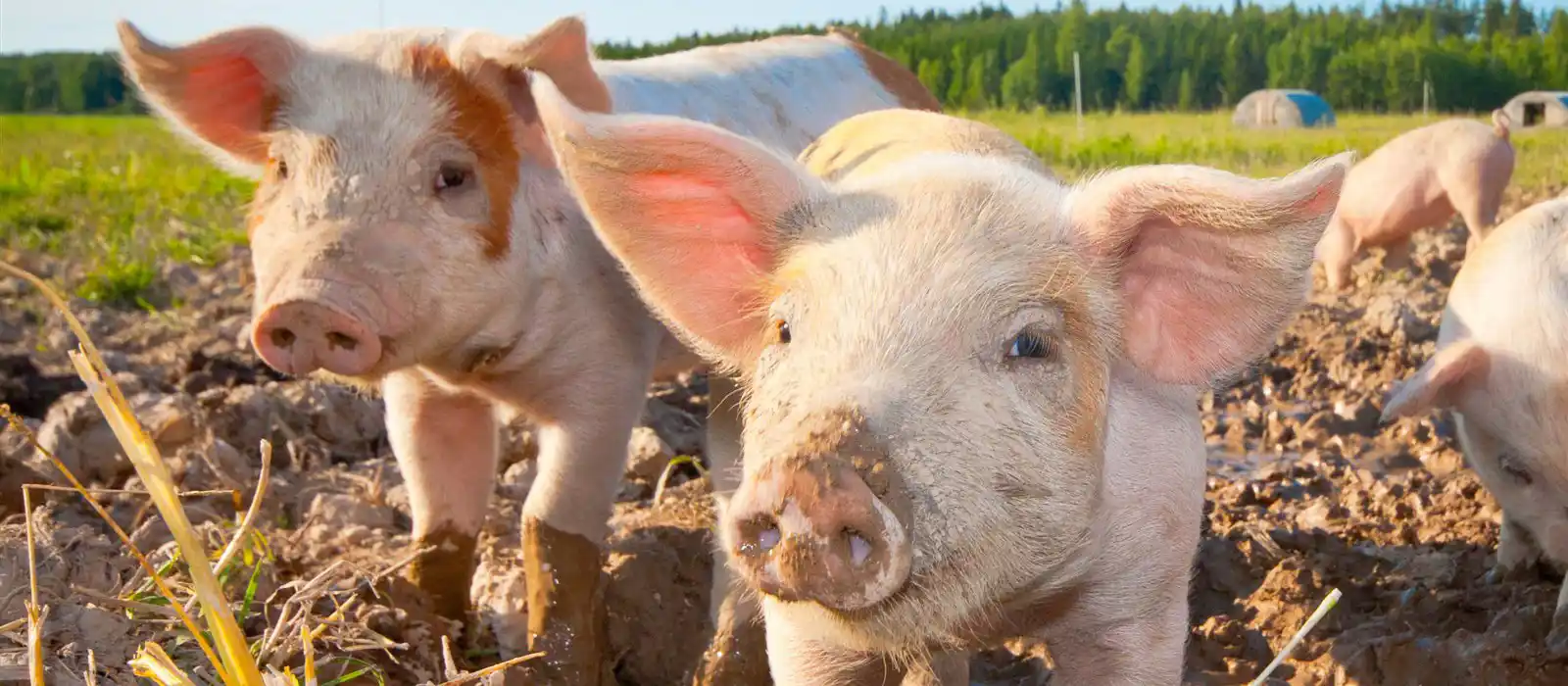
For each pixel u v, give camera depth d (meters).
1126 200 0.80
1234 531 1.36
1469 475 1.47
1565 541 1.22
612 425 1.15
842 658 0.87
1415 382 1.22
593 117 0.82
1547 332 1.20
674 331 0.91
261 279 1.04
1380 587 1.25
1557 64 16.36
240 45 1.07
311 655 0.83
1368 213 2.97
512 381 1.13
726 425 1.17
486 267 1.08
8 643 0.90
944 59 18.20
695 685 1.09
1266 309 0.81
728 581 1.14
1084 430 0.79
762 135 1.38
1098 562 0.85
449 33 1.12
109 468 1.35
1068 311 0.79
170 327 2.11
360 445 1.61
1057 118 11.93
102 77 13.34
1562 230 1.25
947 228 0.80
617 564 1.24
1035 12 22.70
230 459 1.41
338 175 1.05
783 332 0.79
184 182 4.39
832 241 0.81
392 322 1.03
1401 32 21.64
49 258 2.74
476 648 1.15
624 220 0.85
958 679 1.04
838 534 0.69
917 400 0.74
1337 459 1.59
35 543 1.04
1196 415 0.90
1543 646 1.09
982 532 0.75
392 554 1.24
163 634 0.93
